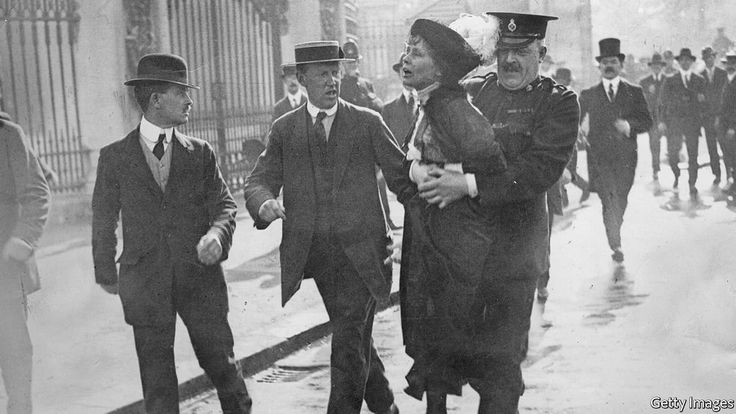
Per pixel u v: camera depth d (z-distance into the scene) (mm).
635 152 9312
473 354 4281
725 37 18359
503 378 4281
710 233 10414
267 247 10031
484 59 4180
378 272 4773
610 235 9305
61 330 6805
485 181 4137
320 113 4812
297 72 4832
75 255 9305
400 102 10711
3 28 11422
